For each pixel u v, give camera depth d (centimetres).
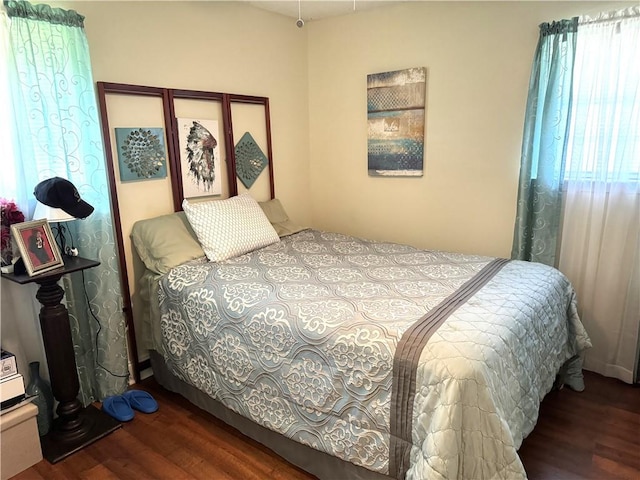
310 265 245
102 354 238
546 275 224
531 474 182
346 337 164
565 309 227
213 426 222
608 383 254
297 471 189
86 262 206
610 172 244
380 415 155
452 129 303
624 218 243
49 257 194
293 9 322
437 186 317
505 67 275
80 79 214
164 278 235
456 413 135
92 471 192
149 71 254
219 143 301
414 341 152
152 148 261
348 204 367
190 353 222
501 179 290
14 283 209
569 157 256
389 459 155
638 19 224
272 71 334
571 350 235
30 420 193
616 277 250
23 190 202
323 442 172
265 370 189
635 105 232
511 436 140
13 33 191
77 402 213
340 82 350
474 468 137
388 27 317
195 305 216
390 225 347
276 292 204
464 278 219
